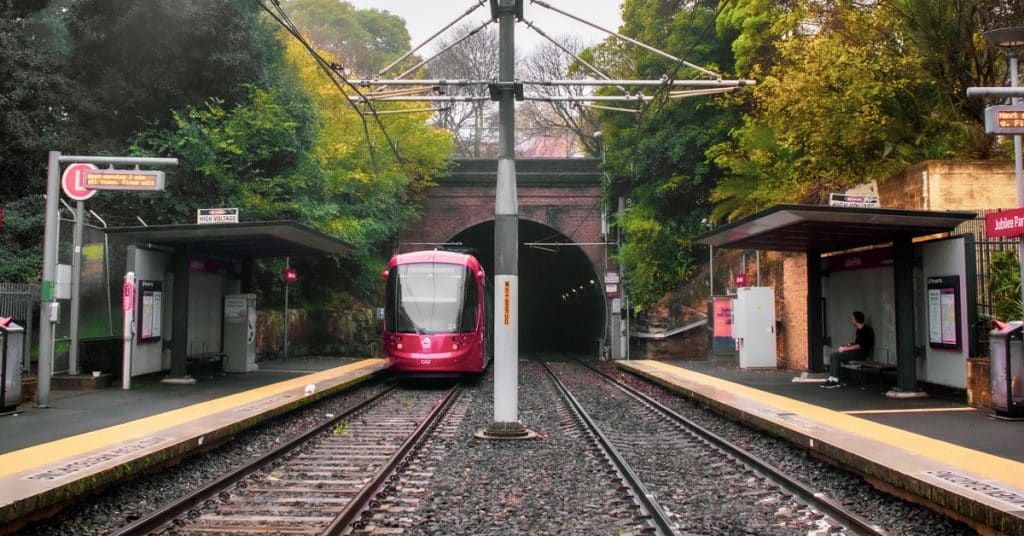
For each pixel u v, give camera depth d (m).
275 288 31.16
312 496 8.25
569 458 10.52
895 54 18.86
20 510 6.53
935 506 7.11
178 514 7.31
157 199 23.73
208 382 18.22
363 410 16.06
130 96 23.89
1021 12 16.55
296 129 28.31
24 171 20.72
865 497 8.09
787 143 20.16
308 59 33.31
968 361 12.95
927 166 17.42
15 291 14.78
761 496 8.24
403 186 39.31
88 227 17.06
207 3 24.02
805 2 20.28
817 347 18.80
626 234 40.72
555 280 67.94
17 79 20.66
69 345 15.92
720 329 28.36
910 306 14.34
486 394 20.11
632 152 36.22
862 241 17.00
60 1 26.11
